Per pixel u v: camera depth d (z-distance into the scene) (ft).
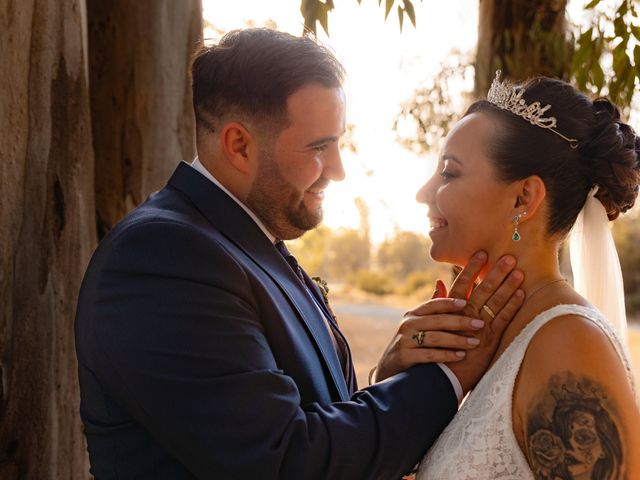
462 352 6.50
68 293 7.84
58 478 7.78
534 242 6.59
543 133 6.47
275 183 6.70
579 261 7.07
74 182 7.91
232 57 6.63
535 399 5.88
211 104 6.72
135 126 9.48
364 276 60.54
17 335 7.36
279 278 6.72
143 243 6.14
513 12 11.55
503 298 6.53
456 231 6.73
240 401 5.85
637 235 50.44
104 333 6.01
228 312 6.07
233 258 6.32
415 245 64.59
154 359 5.87
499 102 6.63
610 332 6.01
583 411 5.67
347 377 7.39
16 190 7.36
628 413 5.69
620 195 6.72
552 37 11.45
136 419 6.06
